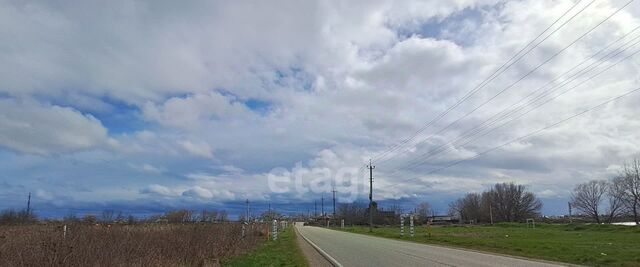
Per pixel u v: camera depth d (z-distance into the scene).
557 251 26.41
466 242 36.03
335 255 25.55
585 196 118.44
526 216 135.12
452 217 148.62
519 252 26.70
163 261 18.12
